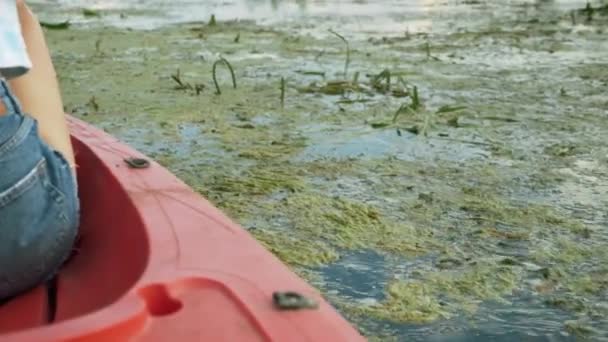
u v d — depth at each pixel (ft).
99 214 4.49
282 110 10.99
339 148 9.21
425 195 7.64
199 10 24.59
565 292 5.79
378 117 10.61
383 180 8.11
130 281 3.54
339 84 12.26
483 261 6.27
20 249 3.66
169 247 3.47
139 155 5.10
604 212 7.27
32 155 3.69
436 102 11.50
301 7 25.44
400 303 5.61
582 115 10.73
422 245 6.56
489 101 11.55
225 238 3.61
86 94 12.01
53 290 3.96
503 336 5.20
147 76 13.43
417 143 9.42
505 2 26.76
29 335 2.61
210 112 10.85
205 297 2.99
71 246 4.02
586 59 15.19
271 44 17.21
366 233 6.79
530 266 6.19
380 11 24.14
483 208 7.35
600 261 6.29
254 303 2.92
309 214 7.16
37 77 4.34
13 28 3.68
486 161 8.75
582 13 22.65
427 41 17.56
